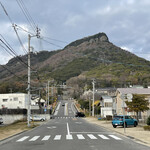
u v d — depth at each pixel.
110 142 14.28
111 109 62.44
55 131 22.86
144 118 34.66
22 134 21.02
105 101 65.62
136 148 11.87
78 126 30.52
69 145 12.78
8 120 44.91
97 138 16.48
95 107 80.38
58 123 39.06
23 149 11.81
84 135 18.66
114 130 23.48
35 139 16.34
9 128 27.70
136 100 30.30
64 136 17.88
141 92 43.97
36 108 71.56
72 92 144.75
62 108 104.06
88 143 13.65
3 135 19.45
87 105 86.81
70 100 147.00
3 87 94.94
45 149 11.53
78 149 11.32
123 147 12.15
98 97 99.25
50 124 36.53
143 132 20.77
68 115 78.88
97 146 12.38
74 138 16.38
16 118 47.91
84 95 114.94
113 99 58.50
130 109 31.02
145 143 14.16
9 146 13.20
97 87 128.50
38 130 25.00
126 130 23.17
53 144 13.34
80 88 142.50
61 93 170.00
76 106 110.19
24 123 38.22
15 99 74.75
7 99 74.81
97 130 24.27
